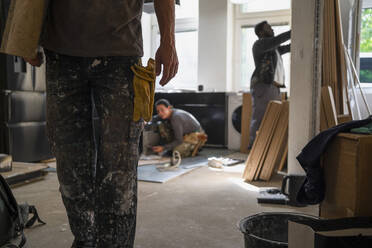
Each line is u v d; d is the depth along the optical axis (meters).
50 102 1.19
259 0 5.59
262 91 3.99
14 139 3.61
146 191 2.80
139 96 1.11
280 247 1.21
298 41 2.58
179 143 4.43
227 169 3.78
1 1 3.34
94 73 1.12
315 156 1.47
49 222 2.05
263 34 3.92
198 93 5.49
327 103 2.76
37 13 1.04
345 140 1.35
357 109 3.70
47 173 3.44
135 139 1.15
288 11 5.38
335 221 1.15
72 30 1.10
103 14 1.09
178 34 6.18
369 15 4.45
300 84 2.59
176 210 2.29
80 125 1.20
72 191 1.22
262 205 2.44
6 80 3.49
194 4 6.04
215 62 5.62
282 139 3.16
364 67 4.55
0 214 1.34
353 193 1.30
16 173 2.82
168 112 4.45
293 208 2.38
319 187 1.52
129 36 1.12
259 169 3.21
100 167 1.13
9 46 1.04
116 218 1.12
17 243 1.41
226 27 5.51
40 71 3.92
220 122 5.42
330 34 3.20
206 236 1.84
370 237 1.04
